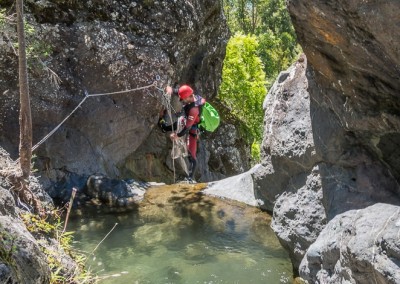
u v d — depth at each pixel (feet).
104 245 14.89
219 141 38.11
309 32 10.81
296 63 14.67
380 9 8.55
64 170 20.18
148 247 14.80
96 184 19.58
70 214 17.51
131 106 21.84
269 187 15.89
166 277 12.91
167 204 18.39
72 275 9.96
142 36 22.20
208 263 13.76
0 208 9.10
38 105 19.52
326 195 12.07
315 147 12.55
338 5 9.36
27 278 7.02
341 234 10.12
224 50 30.99
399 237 8.32
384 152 10.98
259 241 15.20
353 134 11.57
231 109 42.98
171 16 22.97
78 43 20.42
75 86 20.51
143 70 21.85
